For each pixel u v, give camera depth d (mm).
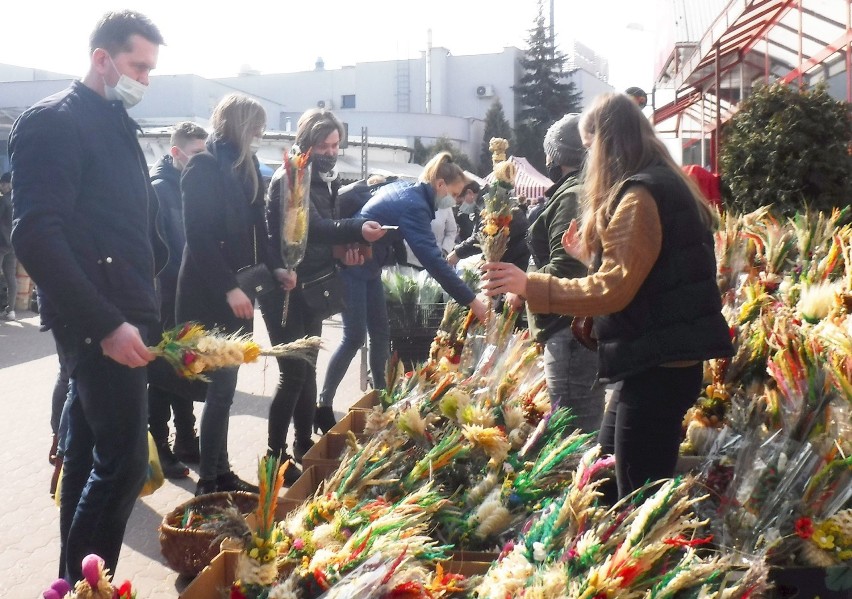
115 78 2900
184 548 3480
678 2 12961
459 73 67000
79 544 2791
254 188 4188
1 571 3695
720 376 3961
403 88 65125
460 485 3373
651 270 2773
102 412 2799
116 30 2863
